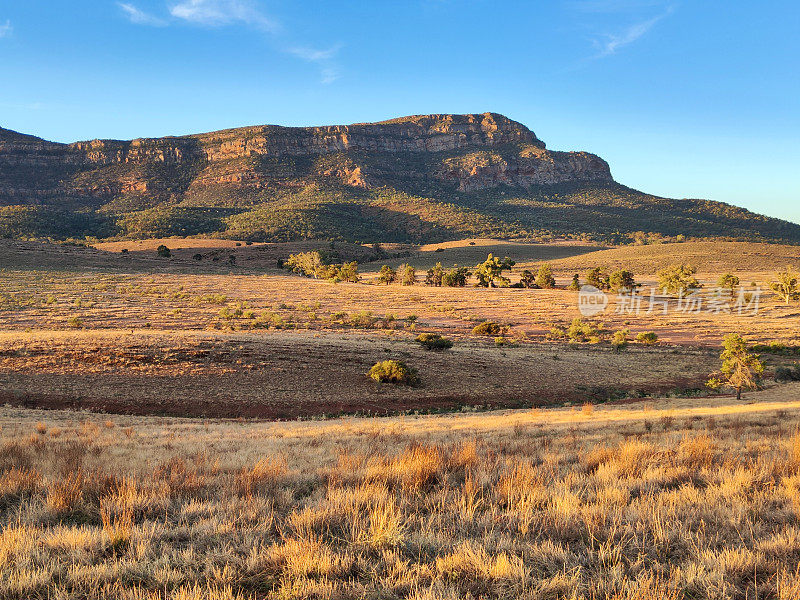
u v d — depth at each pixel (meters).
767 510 5.69
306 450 11.91
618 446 10.06
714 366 51.56
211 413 32.41
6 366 36.50
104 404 31.81
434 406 36.97
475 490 6.80
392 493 6.91
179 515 6.11
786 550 4.49
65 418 24.56
